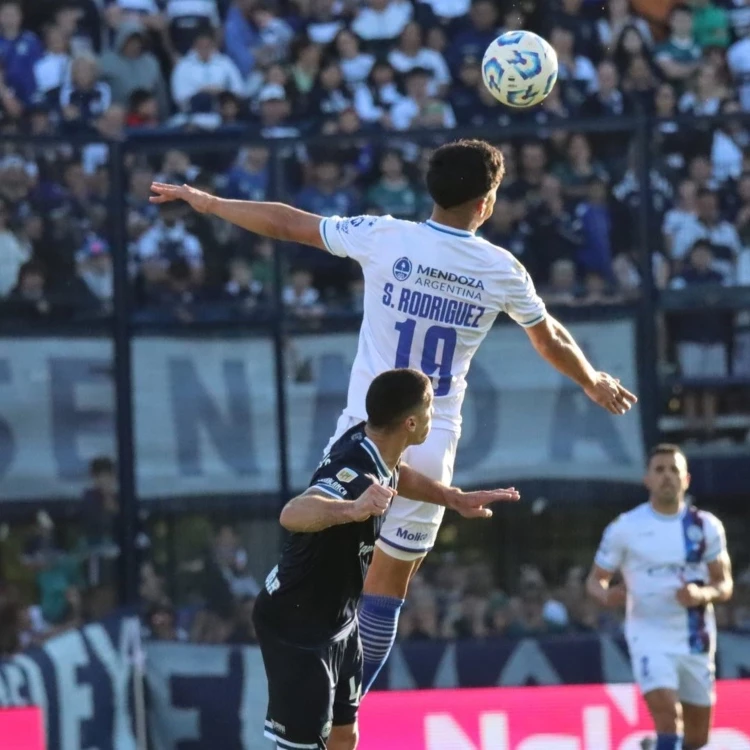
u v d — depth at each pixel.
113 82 45.47
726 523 40.31
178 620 38.50
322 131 43.81
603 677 36.50
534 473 39.31
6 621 38.25
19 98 44.72
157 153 39.19
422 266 17.67
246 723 36.66
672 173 39.75
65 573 38.50
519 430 39.50
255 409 39.25
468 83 45.91
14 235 38.56
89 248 38.97
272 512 39.22
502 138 39.56
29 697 34.50
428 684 36.22
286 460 39.19
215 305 39.38
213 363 39.25
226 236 39.50
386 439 17.58
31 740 31.25
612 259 39.59
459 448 39.44
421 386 17.45
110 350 39.00
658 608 32.72
